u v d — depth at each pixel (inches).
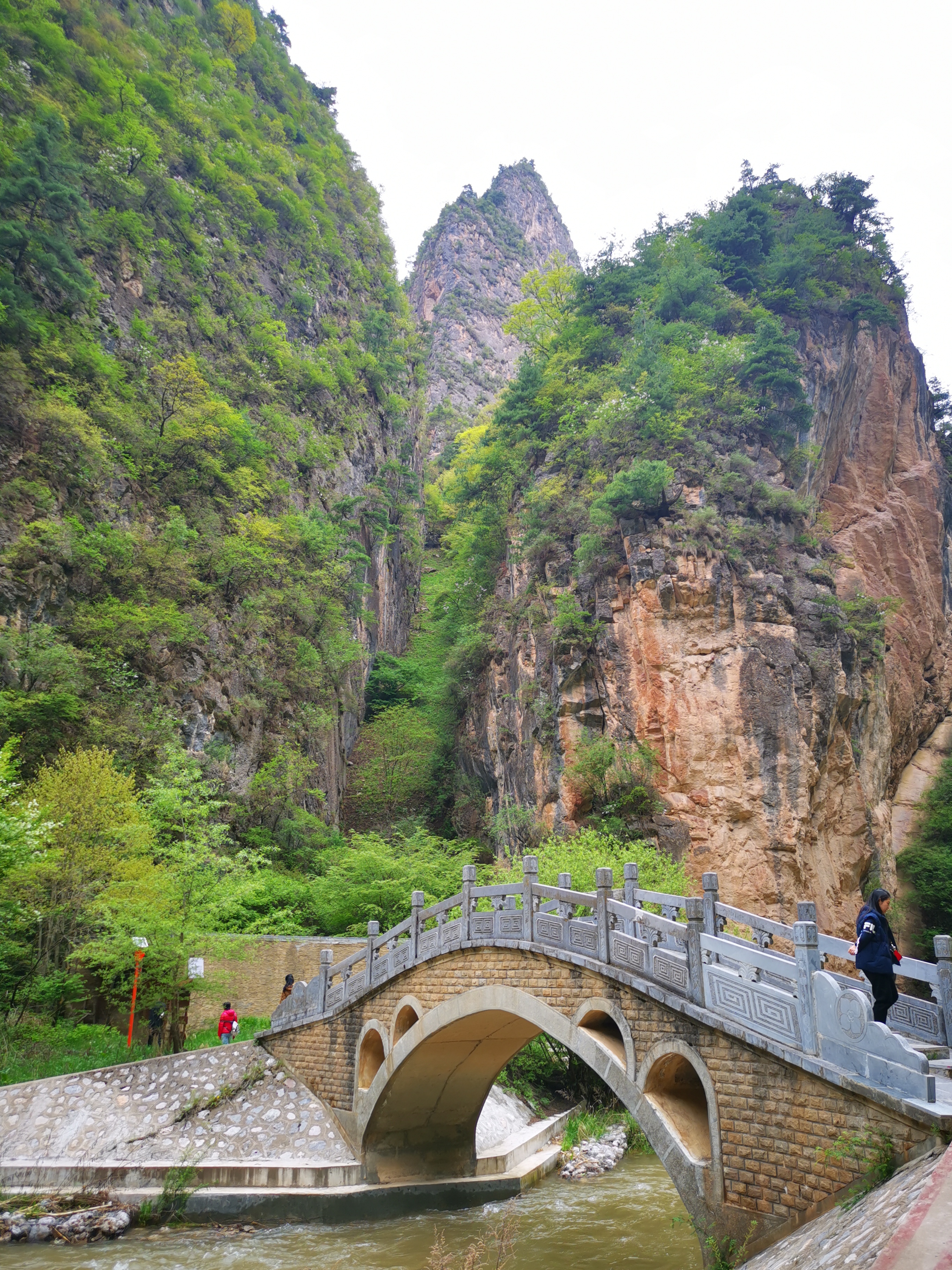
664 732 1384.1
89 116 1943.9
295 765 1501.0
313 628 1764.3
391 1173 628.4
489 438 2079.2
